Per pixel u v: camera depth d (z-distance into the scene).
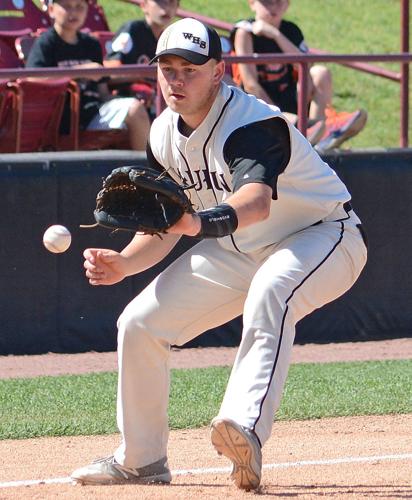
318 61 30.22
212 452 17.62
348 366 26.61
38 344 28.44
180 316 13.98
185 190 13.85
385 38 58.75
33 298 28.31
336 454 17.20
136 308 13.94
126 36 31.61
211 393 23.00
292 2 62.25
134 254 14.28
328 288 13.61
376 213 30.58
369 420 20.45
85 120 30.39
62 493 13.95
